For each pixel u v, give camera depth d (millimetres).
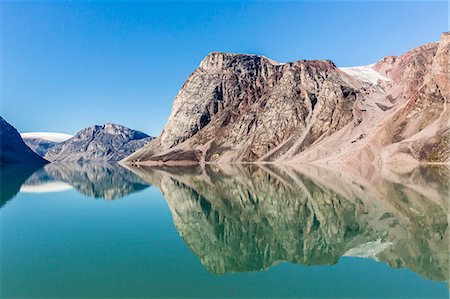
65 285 15508
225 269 17453
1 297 14359
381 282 15742
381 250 20703
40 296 14414
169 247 21594
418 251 20156
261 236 24641
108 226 28016
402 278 16125
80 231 26188
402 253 19812
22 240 23391
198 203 40219
